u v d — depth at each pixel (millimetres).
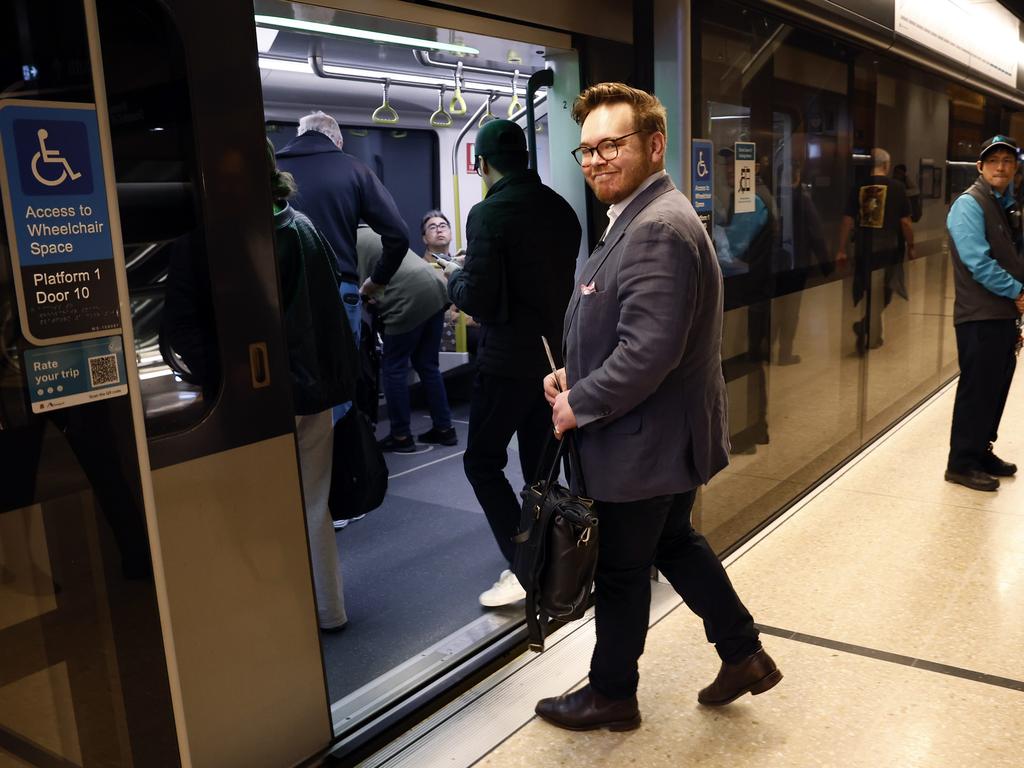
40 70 1328
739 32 3566
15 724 1500
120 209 1841
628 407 2195
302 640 2311
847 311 4973
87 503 1477
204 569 2041
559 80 3465
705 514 3643
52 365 1391
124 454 1483
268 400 2145
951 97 6578
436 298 5445
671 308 2125
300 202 3934
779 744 2520
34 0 1311
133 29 1841
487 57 4672
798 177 4238
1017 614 3240
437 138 6281
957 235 4430
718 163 3498
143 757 1585
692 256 2158
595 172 2279
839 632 3146
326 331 2895
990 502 4395
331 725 2432
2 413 1402
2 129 1292
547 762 2459
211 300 2014
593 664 2570
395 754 2480
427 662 3012
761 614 3295
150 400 1909
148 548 1519
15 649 1489
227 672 2123
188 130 1945
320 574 3225
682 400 2285
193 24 1930
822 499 4535
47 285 1363
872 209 5215
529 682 2836
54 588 1499
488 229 3092
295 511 2244
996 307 4434
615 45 3381
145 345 1896
